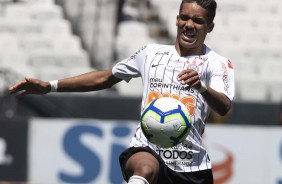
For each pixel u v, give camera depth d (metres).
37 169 33.38
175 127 16.05
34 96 36.34
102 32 44.81
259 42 47.75
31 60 43.31
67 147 33.34
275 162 33.28
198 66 16.89
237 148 33.22
